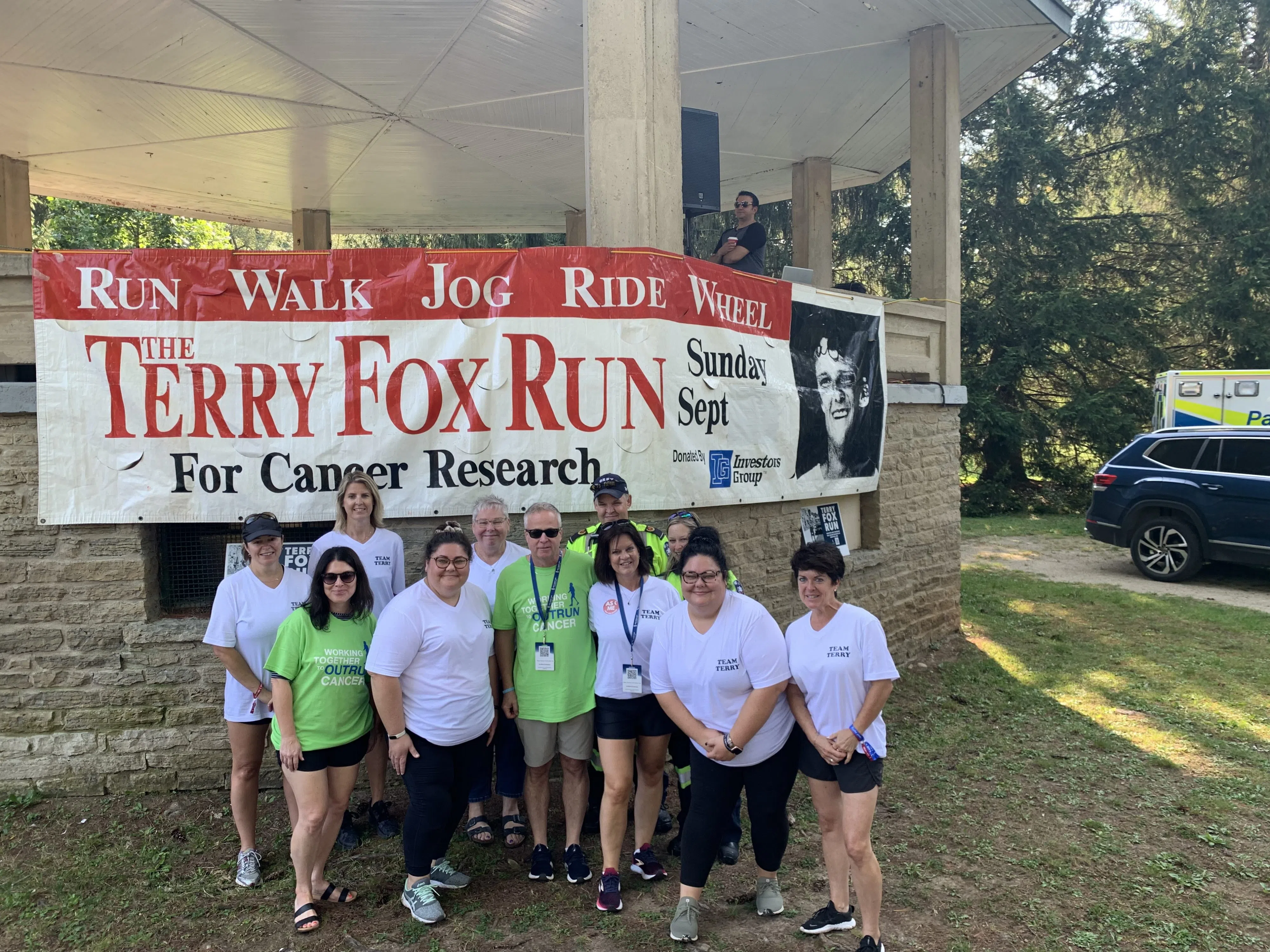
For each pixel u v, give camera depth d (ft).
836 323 22.77
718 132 25.43
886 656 11.27
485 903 13.00
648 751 13.19
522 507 17.11
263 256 16.38
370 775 15.21
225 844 14.75
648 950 11.78
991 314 64.80
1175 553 37.32
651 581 13.33
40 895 13.19
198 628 16.51
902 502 26.16
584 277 17.10
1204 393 41.55
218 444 16.39
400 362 16.70
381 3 23.72
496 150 36.94
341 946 11.96
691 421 18.17
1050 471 68.85
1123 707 21.75
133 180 40.34
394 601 12.57
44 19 24.03
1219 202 65.46
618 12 17.67
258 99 30.68
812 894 13.28
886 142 36.96
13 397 16.06
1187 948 11.83
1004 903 12.94
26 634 16.38
